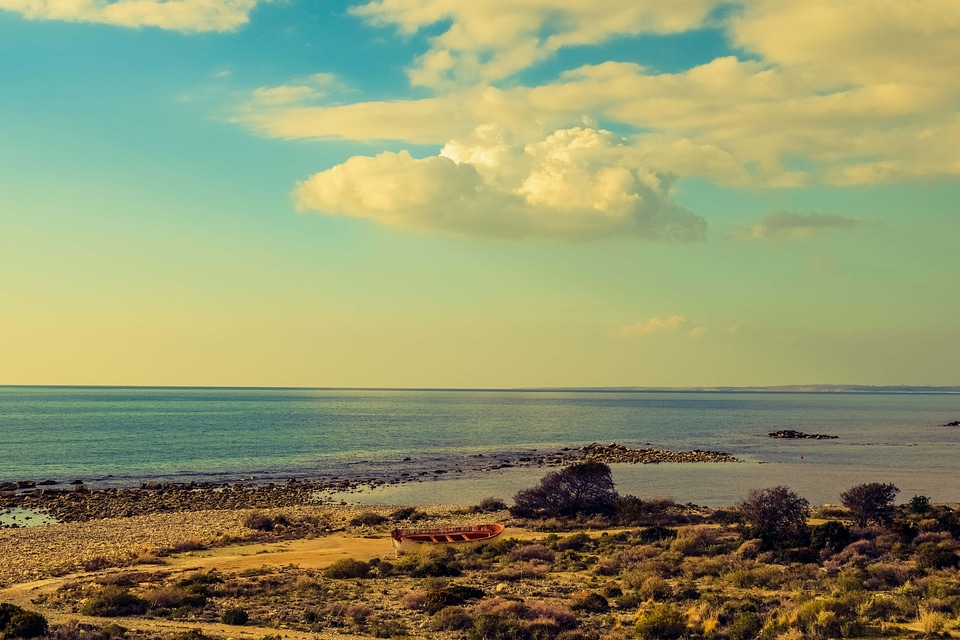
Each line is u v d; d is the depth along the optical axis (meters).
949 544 53.72
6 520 79.81
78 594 43.47
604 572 48.84
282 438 189.50
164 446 165.75
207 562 54.94
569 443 184.75
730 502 90.94
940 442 184.25
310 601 40.91
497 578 47.28
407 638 32.72
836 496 96.06
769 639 30.62
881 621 32.59
